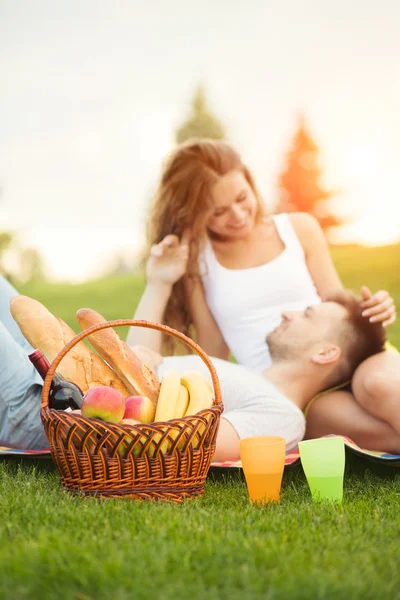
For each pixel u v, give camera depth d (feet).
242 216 9.93
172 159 10.32
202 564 4.17
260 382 8.47
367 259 58.70
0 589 3.78
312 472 6.25
